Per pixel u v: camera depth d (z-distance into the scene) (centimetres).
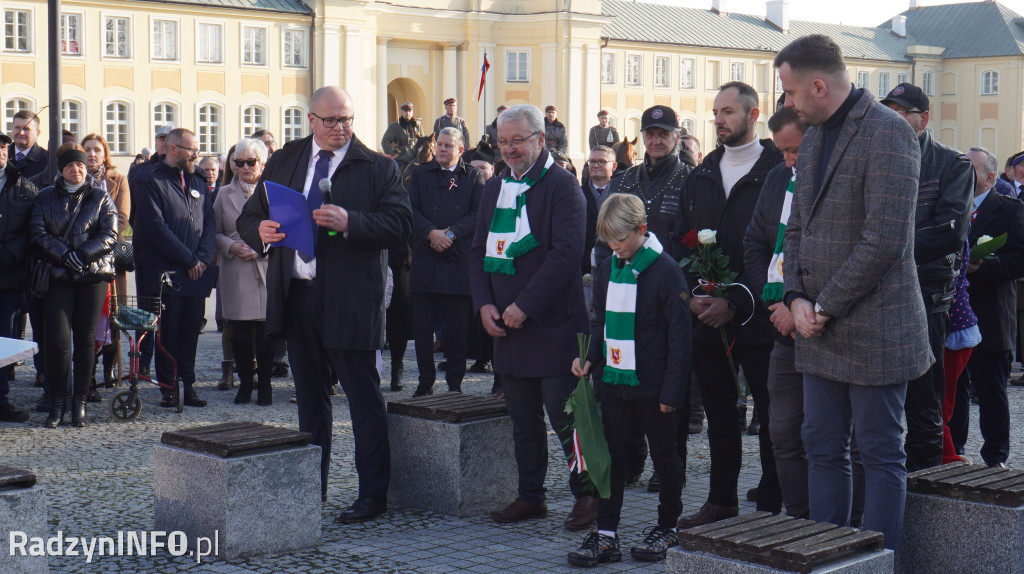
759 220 590
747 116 623
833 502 498
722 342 614
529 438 654
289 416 970
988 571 506
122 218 1100
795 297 496
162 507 604
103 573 554
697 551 447
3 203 903
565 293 631
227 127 4847
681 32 6406
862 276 465
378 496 657
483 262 655
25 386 1107
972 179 610
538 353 630
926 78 7625
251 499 580
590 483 605
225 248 1023
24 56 4338
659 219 714
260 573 557
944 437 717
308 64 5062
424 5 5522
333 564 572
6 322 921
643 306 585
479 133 5722
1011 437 915
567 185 632
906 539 526
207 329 1586
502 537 623
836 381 491
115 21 4556
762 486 627
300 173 657
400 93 5756
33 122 1158
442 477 668
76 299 918
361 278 643
